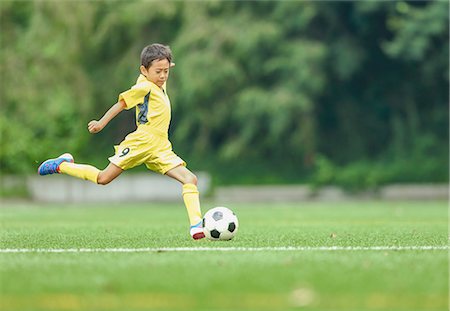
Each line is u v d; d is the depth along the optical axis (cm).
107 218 4497
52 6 8675
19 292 1408
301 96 9112
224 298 1341
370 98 10400
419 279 1531
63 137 8419
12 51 8750
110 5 9344
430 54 9575
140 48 9512
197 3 9231
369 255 1927
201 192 8869
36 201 8056
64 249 2155
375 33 9919
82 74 8875
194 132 10238
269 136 9475
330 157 10319
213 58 9012
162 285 1470
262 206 6669
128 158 2359
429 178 9556
